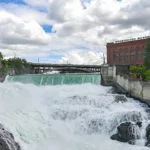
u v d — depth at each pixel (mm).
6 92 27562
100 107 27578
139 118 24156
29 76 42781
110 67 41469
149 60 49688
